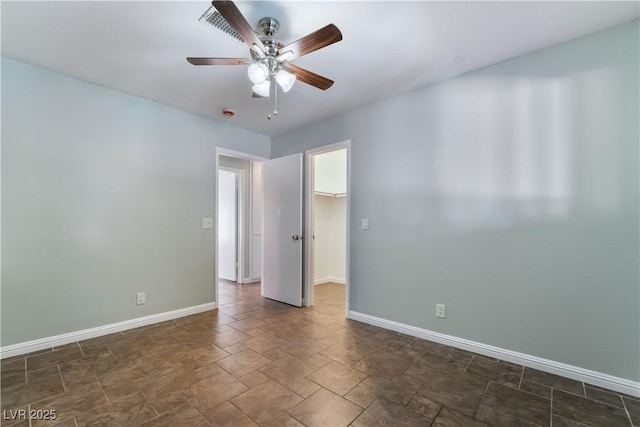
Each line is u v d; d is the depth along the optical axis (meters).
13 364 2.18
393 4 1.70
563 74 2.07
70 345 2.52
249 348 2.47
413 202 2.79
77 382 1.94
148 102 3.06
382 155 3.02
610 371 1.90
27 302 2.38
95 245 2.72
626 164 1.86
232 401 1.75
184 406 1.70
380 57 2.25
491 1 1.67
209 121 3.58
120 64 2.38
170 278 3.21
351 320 3.20
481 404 1.73
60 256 2.53
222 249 5.52
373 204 3.08
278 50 1.83
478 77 2.43
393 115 2.94
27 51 2.20
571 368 2.02
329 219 5.29
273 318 3.25
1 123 2.28
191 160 3.40
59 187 2.53
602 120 1.93
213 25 1.90
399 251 2.88
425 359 2.29
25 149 2.38
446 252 2.59
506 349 2.28
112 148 2.83
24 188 2.38
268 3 1.68
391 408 1.70
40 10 1.75
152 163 3.09
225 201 5.46
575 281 2.02
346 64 2.35
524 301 2.21
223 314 3.39
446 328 2.58
